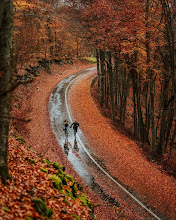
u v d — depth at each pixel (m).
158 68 15.30
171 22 11.41
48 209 5.13
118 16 14.41
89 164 13.71
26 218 4.36
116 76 25.94
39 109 21.31
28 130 15.67
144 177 12.95
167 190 11.84
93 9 16.55
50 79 33.00
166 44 13.66
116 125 22.53
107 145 16.77
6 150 5.44
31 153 8.82
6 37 4.87
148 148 19.20
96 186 11.40
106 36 15.34
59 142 15.95
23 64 27.91
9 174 5.65
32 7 17.28
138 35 13.33
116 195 10.97
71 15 20.77
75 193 7.71
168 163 16.98
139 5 14.50
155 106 30.83
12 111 17.45
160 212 10.14
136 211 10.00
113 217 8.88
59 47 42.94
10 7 4.89
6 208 4.29
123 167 13.88
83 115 22.27
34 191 5.65
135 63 15.67
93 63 52.28
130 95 35.50
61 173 8.42
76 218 5.65
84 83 34.06
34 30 30.03
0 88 4.98
